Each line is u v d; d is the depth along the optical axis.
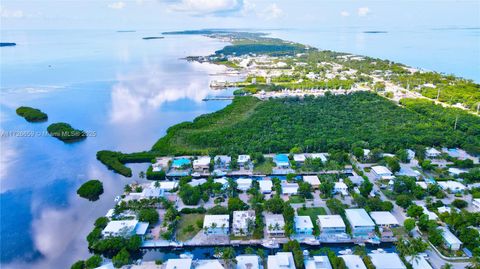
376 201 137.12
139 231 123.38
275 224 123.44
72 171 183.25
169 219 131.12
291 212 127.44
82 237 127.69
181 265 104.12
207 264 106.06
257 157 184.50
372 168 173.12
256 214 132.12
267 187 154.38
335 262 104.00
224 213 133.50
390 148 193.12
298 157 184.12
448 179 162.50
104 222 128.50
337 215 131.25
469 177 160.88
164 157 194.12
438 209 134.62
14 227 134.38
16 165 190.00
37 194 159.50
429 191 148.75
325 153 194.12
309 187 151.62
